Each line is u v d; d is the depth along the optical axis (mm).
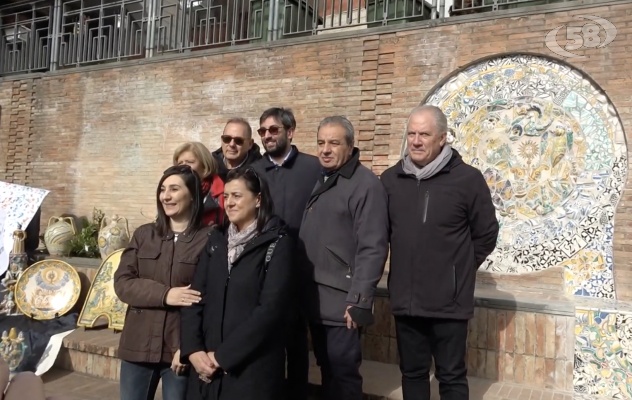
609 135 4574
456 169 2928
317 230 2945
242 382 2395
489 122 5051
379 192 2879
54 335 4691
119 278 2785
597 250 4523
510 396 3531
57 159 7773
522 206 4871
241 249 2557
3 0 9797
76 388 4188
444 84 5281
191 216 2832
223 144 3660
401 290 2953
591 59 4637
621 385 3559
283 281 2451
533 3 5238
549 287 4660
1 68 8742
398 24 5613
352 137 2967
